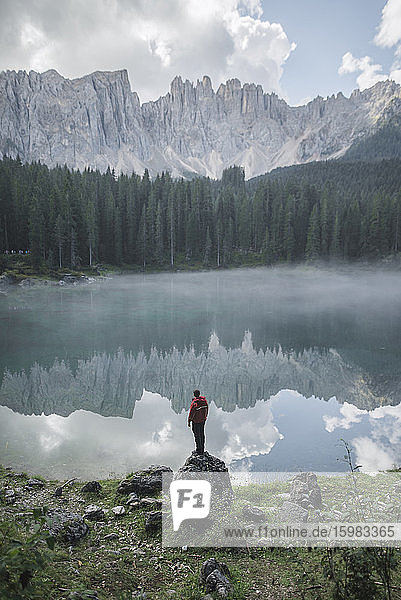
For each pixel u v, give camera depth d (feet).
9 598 12.28
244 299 250.78
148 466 48.32
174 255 417.90
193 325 172.04
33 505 34.27
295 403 81.97
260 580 22.38
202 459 35.01
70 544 25.72
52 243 313.94
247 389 93.15
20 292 254.47
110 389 91.61
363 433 62.75
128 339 145.48
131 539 27.73
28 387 89.92
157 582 22.30
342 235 409.49
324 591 20.39
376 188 604.90
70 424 65.26
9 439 57.00
